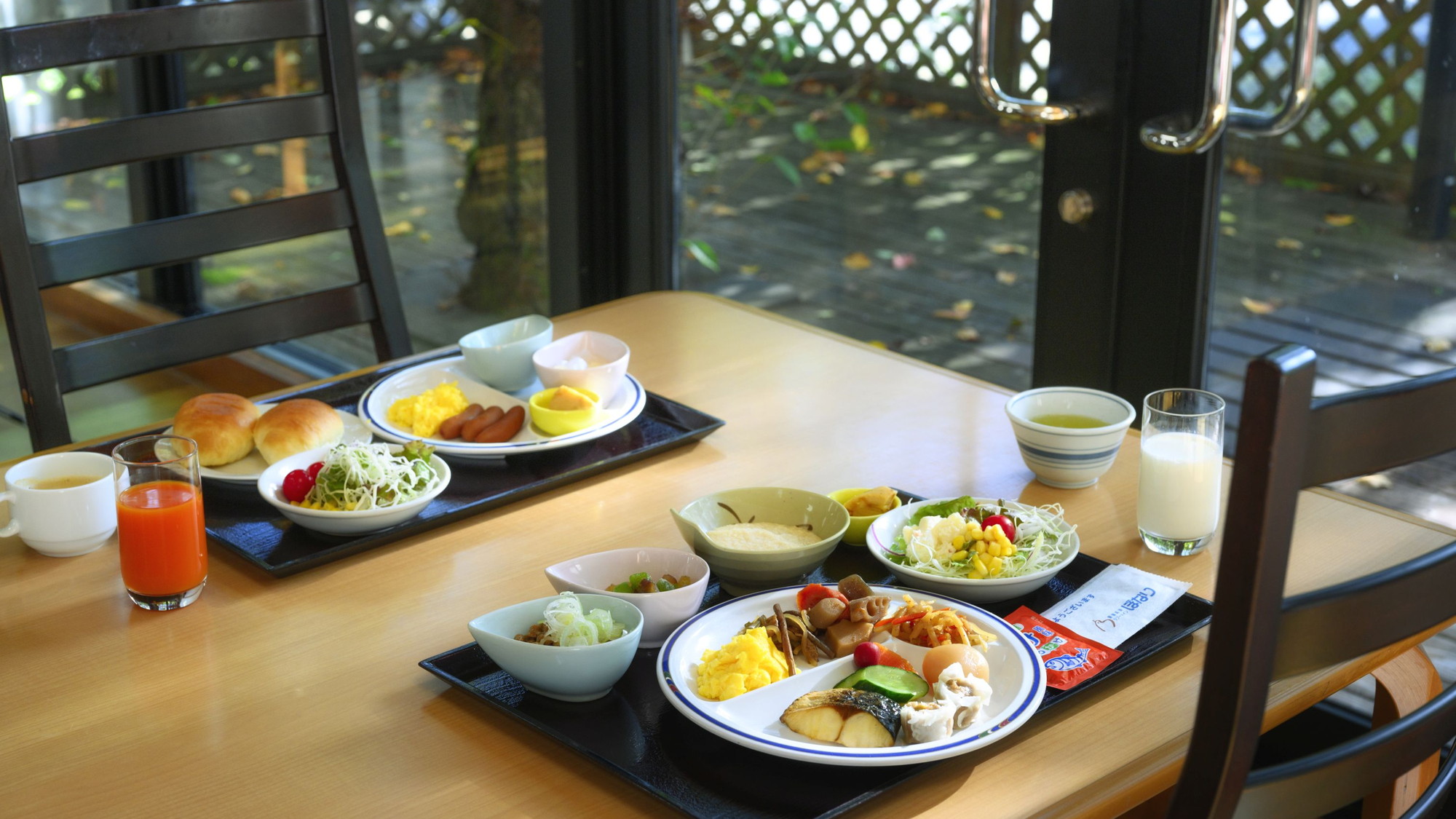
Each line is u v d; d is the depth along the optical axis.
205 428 1.28
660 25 2.61
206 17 1.59
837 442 1.39
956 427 1.43
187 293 3.41
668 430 1.41
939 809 0.81
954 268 2.21
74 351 1.53
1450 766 0.93
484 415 1.37
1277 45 1.68
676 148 2.71
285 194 3.08
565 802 0.82
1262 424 0.63
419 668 0.97
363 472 1.17
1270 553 0.65
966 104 2.10
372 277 1.77
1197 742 0.70
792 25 2.38
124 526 1.04
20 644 1.01
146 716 0.91
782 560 1.05
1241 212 1.75
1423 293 1.62
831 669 0.90
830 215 2.41
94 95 3.17
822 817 0.78
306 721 0.91
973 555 1.06
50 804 0.82
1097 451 1.25
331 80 1.71
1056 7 1.86
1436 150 1.57
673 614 0.97
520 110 2.78
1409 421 0.69
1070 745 0.87
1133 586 1.06
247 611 1.06
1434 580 0.74
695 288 2.77
